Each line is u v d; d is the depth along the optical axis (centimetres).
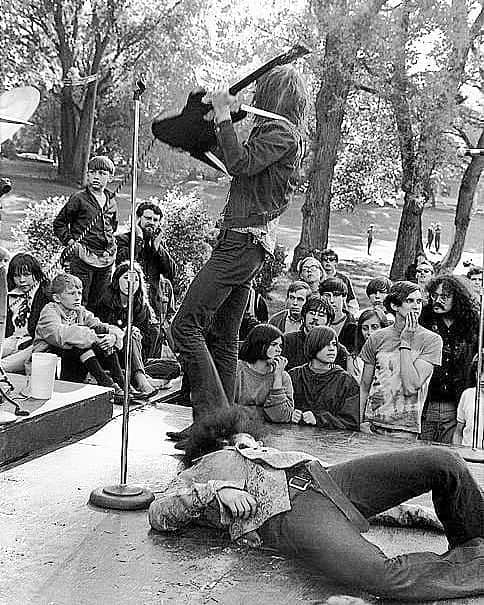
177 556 241
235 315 351
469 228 770
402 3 784
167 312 586
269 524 236
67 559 237
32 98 307
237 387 397
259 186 328
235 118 329
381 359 413
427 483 248
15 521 262
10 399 342
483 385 394
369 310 475
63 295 443
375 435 395
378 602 219
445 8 776
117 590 219
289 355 448
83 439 357
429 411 427
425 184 777
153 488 297
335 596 220
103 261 562
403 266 777
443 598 219
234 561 239
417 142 783
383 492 250
